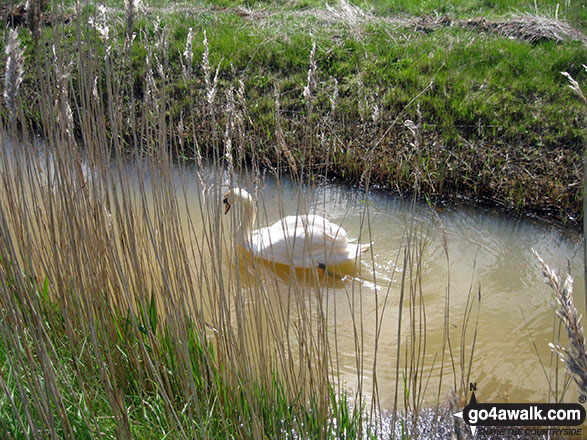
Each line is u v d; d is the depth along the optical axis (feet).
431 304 17.12
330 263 18.45
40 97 8.89
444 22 34.81
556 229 21.12
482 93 27.32
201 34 33.17
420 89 27.63
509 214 22.06
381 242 20.34
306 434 9.64
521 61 29.55
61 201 9.08
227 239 19.40
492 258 19.42
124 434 8.39
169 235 9.96
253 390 9.50
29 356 7.59
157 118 9.83
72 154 9.28
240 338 8.74
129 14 8.38
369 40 32.22
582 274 18.34
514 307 16.90
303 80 29.37
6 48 6.12
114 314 11.16
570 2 32.68
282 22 35.42
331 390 10.70
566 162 23.41
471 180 23.32
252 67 30.42
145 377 10.73
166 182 9.64
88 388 9.95
